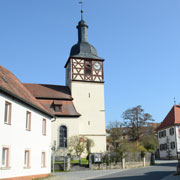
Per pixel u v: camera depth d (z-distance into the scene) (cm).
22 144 2066
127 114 6197
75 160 3978
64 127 4253
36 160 2336
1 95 1775
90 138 4500
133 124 6109
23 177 2044
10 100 1906
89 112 4638
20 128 2044
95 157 3288
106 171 2966
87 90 4741
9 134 1862
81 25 5184
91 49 5025
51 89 4731
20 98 2009
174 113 5947
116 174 2488
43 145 2541
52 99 4466
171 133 5759
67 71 5134
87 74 4819
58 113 4259
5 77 2312
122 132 6384
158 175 2170
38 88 4669
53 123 4206
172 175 2100
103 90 4816
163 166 3391
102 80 4866
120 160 3453
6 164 1820
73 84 4700
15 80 2612
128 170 2978
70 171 3100
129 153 3641
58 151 4106
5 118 1869
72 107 4456
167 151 5819
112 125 6444
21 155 2036
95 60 4934
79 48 4981
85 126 4550
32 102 2355
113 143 6281
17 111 2008
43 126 2625
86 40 5156
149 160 3878
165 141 6016
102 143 4522
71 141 4128
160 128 6297
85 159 4103
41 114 2536
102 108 4712
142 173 2425
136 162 3606
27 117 2242
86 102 4672
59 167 3134
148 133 6191
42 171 2453
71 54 5047
